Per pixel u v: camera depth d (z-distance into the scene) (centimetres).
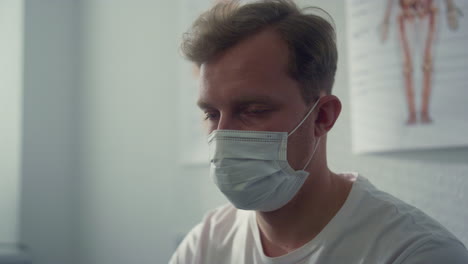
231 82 87
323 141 98
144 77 222
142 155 221
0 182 238
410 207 93
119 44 237
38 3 245
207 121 100
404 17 130
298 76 90
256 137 89
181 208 200
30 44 241
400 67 130
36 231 237
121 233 227
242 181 90
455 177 120
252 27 87
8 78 241
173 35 207
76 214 252
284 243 95
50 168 245
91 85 251
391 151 133
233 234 105
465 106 118
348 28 143
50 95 247
